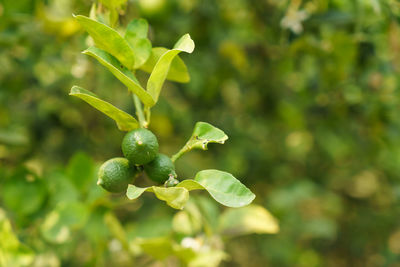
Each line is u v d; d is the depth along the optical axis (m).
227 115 1.56
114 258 1.26
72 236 0.98
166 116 1.42
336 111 1.30
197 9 1.29
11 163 1.27
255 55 1.32
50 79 1.37
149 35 0.90
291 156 1.84
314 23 0.98
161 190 0.68
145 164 0.73
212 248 0.92
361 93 1.21
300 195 1.70
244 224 0.94
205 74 1.39
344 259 1.98
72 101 1.37
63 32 1.03
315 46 0.99
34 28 1.09
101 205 0.92
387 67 1.09
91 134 1.50
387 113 1.21
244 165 1.64
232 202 0.69
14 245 0.86
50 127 1.43
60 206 0.90
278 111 1.45
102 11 0.80
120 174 0.73
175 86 1.50
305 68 1.28
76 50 1.10
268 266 1.84
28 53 1.19
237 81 1.44
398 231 1.91
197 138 0.73
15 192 0.91
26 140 1.15
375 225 1.88
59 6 1.15
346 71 1.15
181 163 1.56
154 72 0.72
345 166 1.86
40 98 1.38
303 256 1.93
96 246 0.93
